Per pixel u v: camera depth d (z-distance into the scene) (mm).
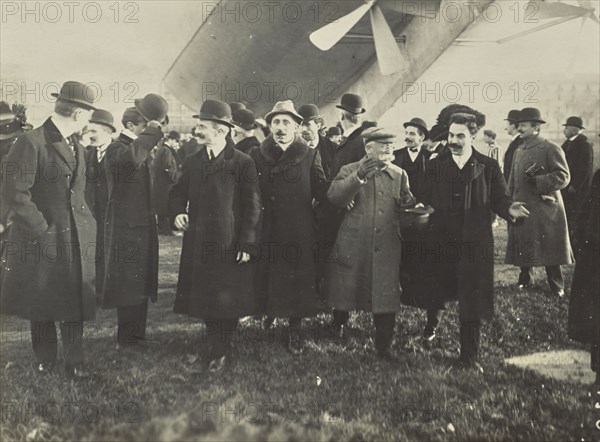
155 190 3811
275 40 4047
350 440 3230
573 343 3865
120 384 3539
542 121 4133
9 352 3719
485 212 3592
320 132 4129
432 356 3768
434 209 3643
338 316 3941
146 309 3818
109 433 3268
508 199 3555
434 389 3523
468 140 3570
